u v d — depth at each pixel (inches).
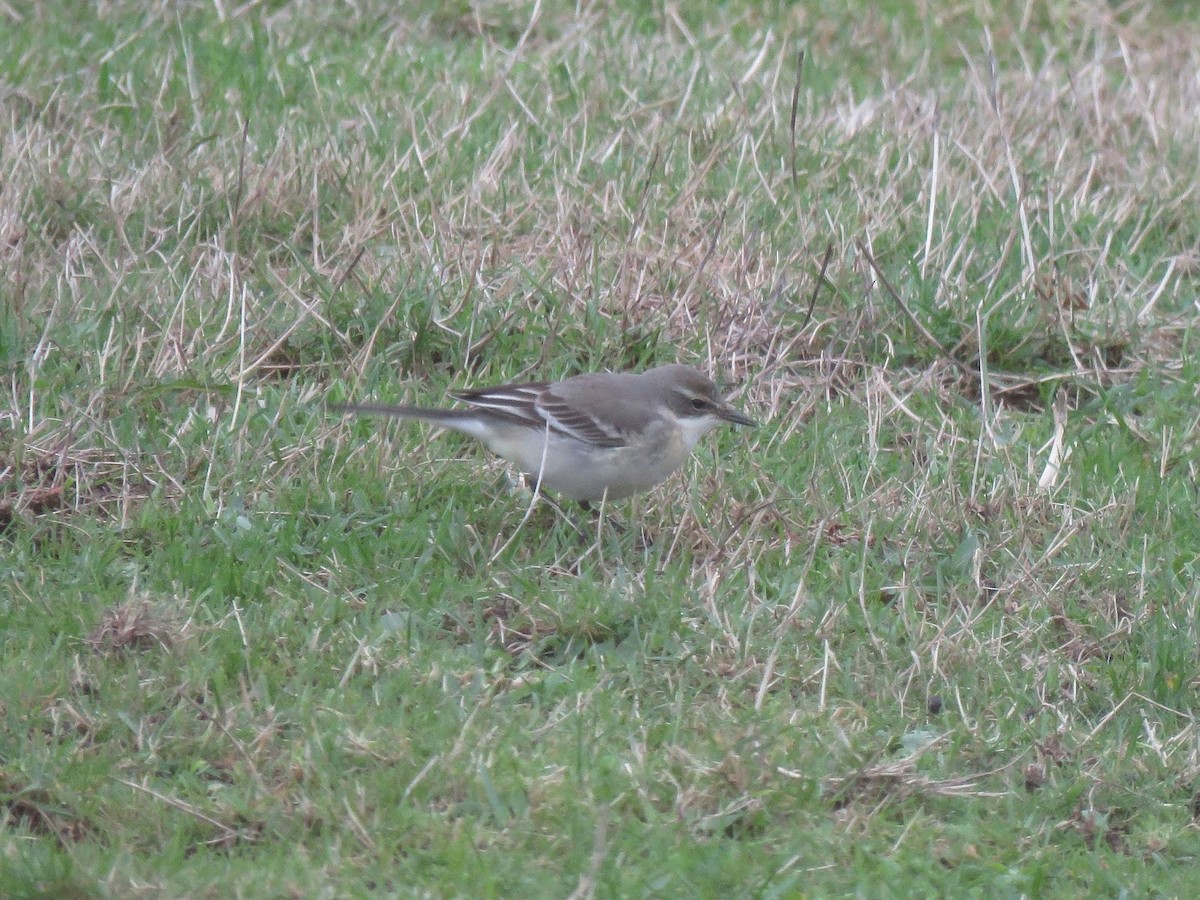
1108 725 371.2
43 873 291.7
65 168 582.2
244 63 712.4
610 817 320.2
